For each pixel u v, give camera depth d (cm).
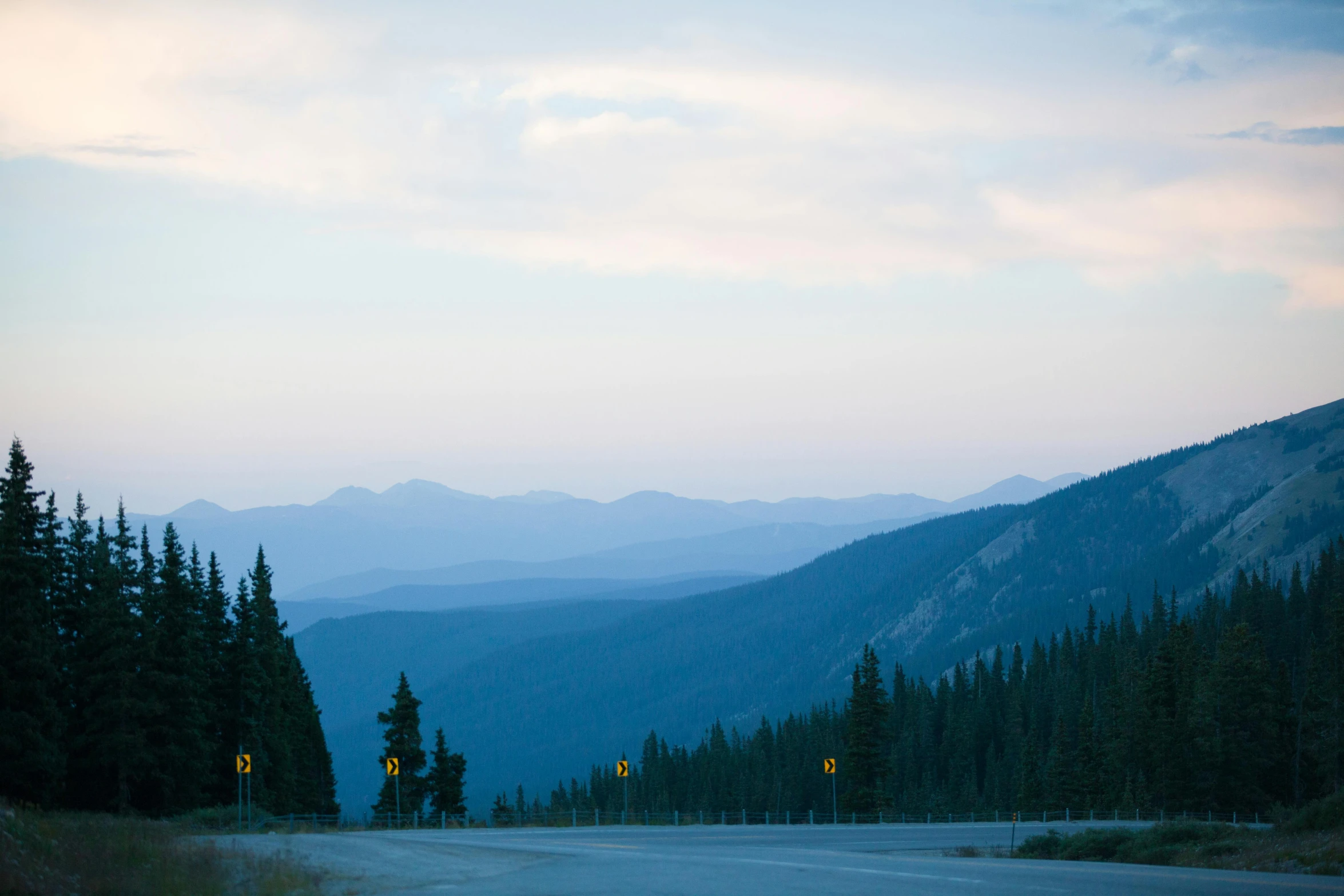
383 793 7656
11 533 5141
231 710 6650
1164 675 9538
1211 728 8588
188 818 5338
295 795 7681
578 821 8244
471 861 3016
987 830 6088
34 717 5038
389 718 7738
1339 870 2603
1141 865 3086
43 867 2000
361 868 2741
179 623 5900
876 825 6831
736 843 4416
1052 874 2516
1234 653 8750
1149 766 9469
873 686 9056
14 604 5084
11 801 4403
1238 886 2152
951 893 2056
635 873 2628
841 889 2155
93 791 5578
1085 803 9725
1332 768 8988
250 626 6819
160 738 5659
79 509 6062
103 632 5612
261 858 2714
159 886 2097
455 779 7869
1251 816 8431
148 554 6166
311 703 9300
